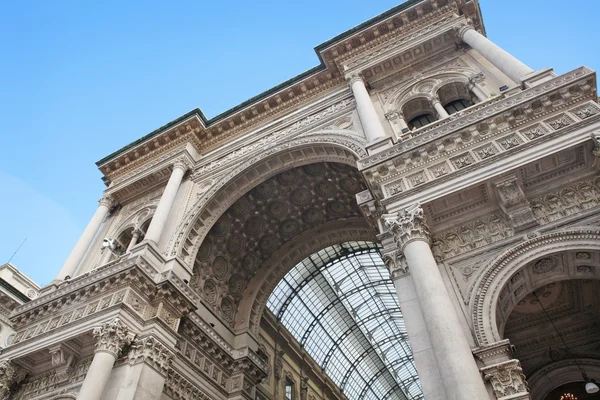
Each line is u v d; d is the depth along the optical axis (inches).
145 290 652.7
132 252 719.7
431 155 518.6
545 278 422.9
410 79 781.9
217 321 850.8
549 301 515.2
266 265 1013.2
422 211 452.8
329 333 1525.6
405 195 484.1
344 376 1681.8
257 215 949.2
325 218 975.6
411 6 843.4
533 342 539.8
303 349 1338.6
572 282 489.1
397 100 748.6
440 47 793.6
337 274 1407.5
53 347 612.4
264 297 1002.1
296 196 935.7
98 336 566.9
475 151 493.4
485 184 449.7
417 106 746.8
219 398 757.3
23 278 1296.8
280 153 831.1
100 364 534.9
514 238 429.7
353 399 1797.5
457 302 406.3
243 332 893.2
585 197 420.2
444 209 474.0
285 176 894.4
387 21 855.7
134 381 551.8
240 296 967.0
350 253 1279.5
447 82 721.6
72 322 623.2
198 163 983.0
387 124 701.9
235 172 864.3
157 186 996.6
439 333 350.0
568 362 527.2
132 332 594.9
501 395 325.4
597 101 462.6
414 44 798.5
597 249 376.8
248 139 947.3
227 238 929.5
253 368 855.7
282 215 964.6
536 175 446.9
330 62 904.9
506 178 441.7
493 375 335.6
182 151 970.7
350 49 886.4
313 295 1384.1
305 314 1382.9
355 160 721.0
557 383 528.7
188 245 815.1
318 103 889.5
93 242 932.0
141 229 907.4
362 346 1731.1
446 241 462.6
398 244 452.8
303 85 936.3
